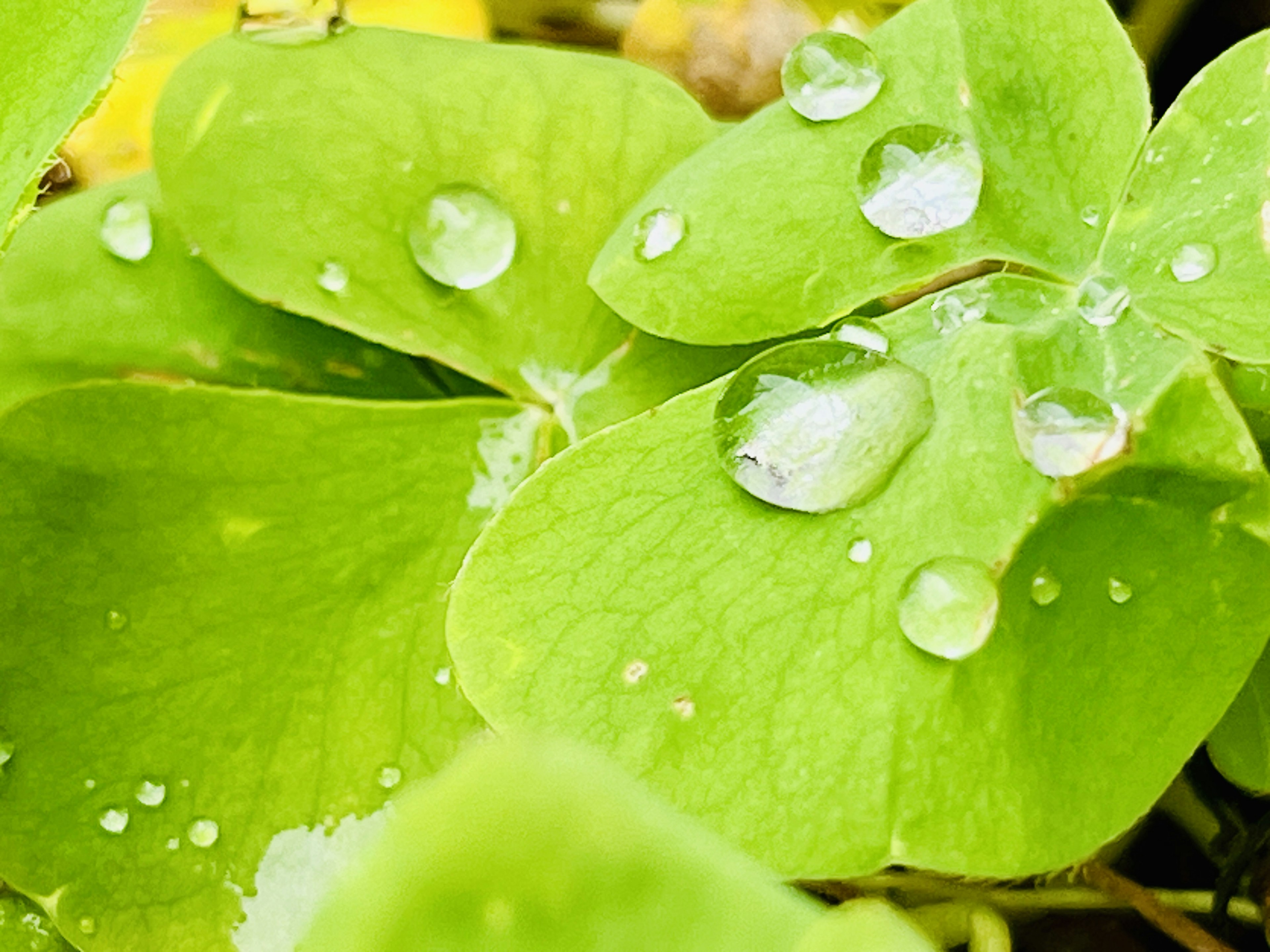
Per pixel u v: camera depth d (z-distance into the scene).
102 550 0.09
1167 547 0.09
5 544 0.09
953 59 0.10
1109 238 0.10
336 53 0.10
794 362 0.09
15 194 0.09
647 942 0.08
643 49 0.11
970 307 0.10
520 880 0.08
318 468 0.10
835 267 0.10
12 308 0.10
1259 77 0.10
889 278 0.10
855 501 0.09
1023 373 0.09
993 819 0.09
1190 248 0.09
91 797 0.09
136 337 0.10
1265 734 0.10
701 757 0.09
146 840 0.09
